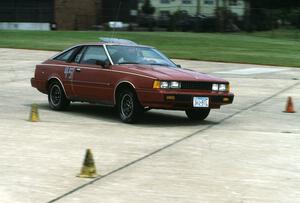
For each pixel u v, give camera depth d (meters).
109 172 7.82
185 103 11.42
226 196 6.80
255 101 16.09
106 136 10.42
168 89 11.28
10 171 7.83
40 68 14.19
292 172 8.03
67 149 9.27
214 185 7.27
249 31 59.22
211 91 11.74
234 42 43.47
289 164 8.51
